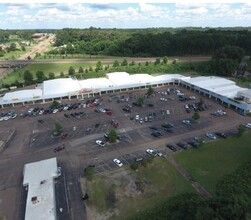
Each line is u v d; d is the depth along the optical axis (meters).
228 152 83.12
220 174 72.06
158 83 158.38
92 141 91.44
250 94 122.69
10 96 131.75
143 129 100.12
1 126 106.19
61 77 185.62
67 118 112.44
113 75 169.62
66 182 69.38
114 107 124.62
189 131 97.88
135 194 64.69
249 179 68.25
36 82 173.25
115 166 76.19
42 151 85.75
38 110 121.25
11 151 86.12
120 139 92.38
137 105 126.69
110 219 57.09
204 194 63.97
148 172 73.25
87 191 65.81
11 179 71.50
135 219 56.56
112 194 64.75
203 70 196.62
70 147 87.88
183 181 69.12
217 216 43.81
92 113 117.44
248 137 93.00
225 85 146.75
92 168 72.38
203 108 119.31
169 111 118.50
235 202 45.81
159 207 59.78
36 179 67.38
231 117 111.12
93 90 139.75
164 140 91.19
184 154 82.12
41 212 56.00
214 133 96.19
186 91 149.62
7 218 58.12
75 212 59.16
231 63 181.25
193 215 51.31
